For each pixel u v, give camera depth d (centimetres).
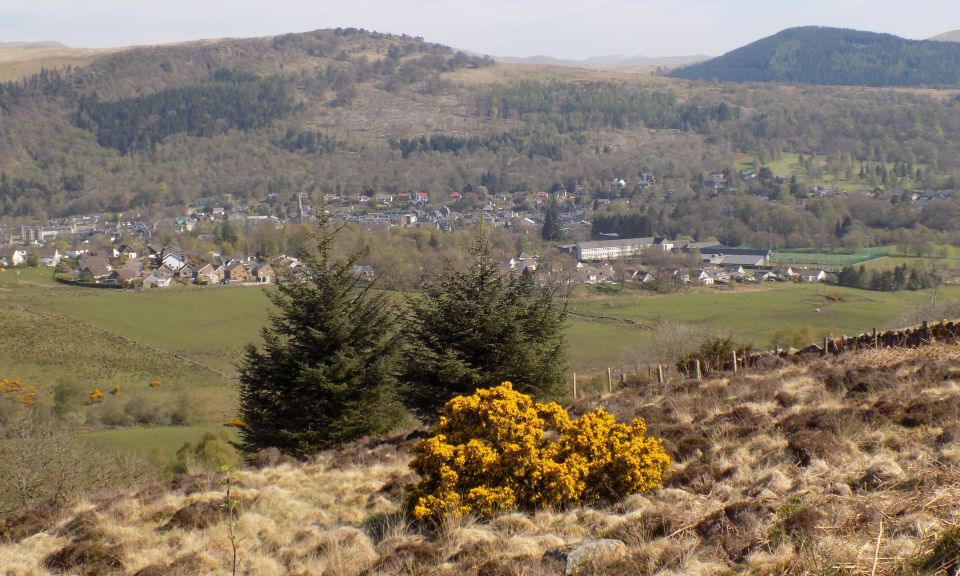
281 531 1045
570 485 935
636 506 901
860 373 1311
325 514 1102
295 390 1750
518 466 964
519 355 1769
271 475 1347
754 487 876
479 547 834
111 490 1312
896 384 1199
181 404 4309
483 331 1758
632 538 782
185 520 1065
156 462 2755
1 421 3728
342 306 1805
